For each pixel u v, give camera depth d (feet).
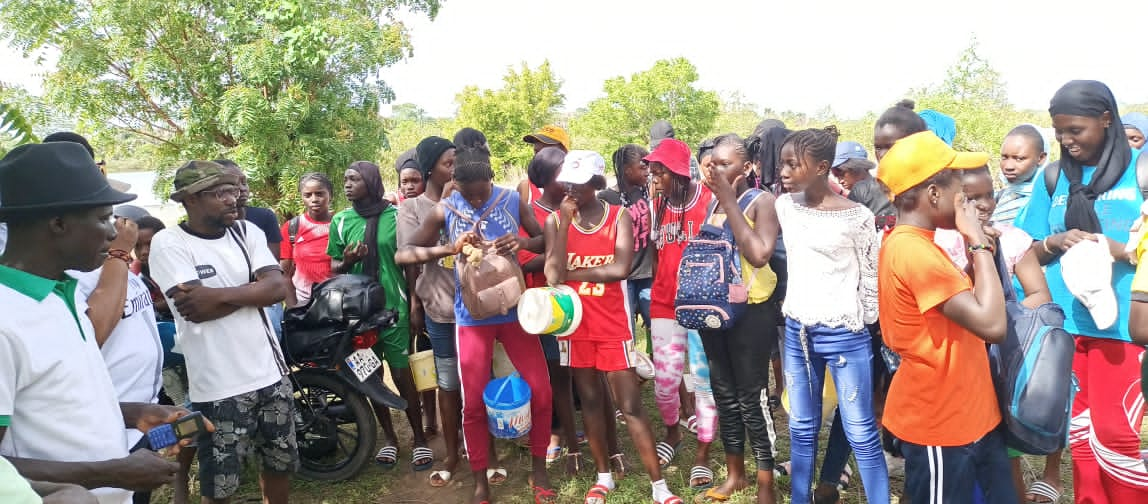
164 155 40.68
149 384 10.54
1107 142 11.60
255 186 38.42
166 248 11.03
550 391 13.99
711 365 13.06
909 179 8.64
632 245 13.04
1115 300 10.71
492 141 70.79
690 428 16.80
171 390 13.91
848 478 14.07
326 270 17.51
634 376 13.35
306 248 17.56
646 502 13.87
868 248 10.94
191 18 37.32
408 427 18.63
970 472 9.00
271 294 11.57
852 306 10.96
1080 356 11.97
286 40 36.83
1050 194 12.80
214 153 38.47
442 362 14.80
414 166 17.63
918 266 8.53
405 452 16.99
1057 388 8.55
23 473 6.56
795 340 11.64
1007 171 14.76
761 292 12.16
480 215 13.70
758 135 17.25
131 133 40.32
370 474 15.92
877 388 14.35
